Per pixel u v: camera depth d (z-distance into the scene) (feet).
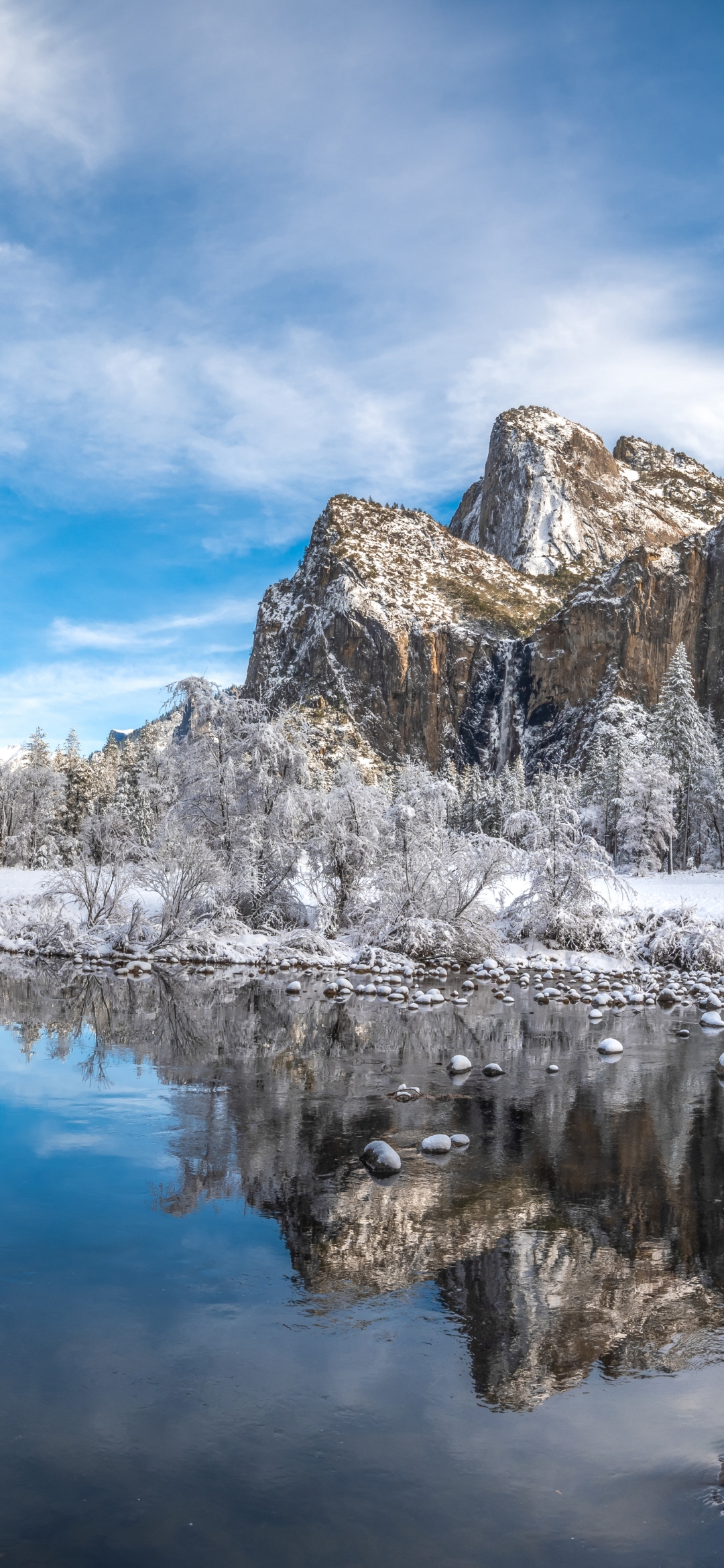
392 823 92.79
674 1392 15.29
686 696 265.34
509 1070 41.73
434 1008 60.90
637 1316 17.81
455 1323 17.39
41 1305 17.74
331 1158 27.48
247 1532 11.69
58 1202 23.17
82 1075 37.88
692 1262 20.40
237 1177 25.40
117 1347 16.26
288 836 92.58
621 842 249.14
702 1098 36.78
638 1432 14.14
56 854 217.56
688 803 261.65
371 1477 12.92
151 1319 17.25
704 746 267.59
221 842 91.15
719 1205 24.14
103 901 88.33
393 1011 58.49
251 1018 53.36
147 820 165.17
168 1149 27.89
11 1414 14.25
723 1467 13.28
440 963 87.66
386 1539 11.62
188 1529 11.72
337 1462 13.25
